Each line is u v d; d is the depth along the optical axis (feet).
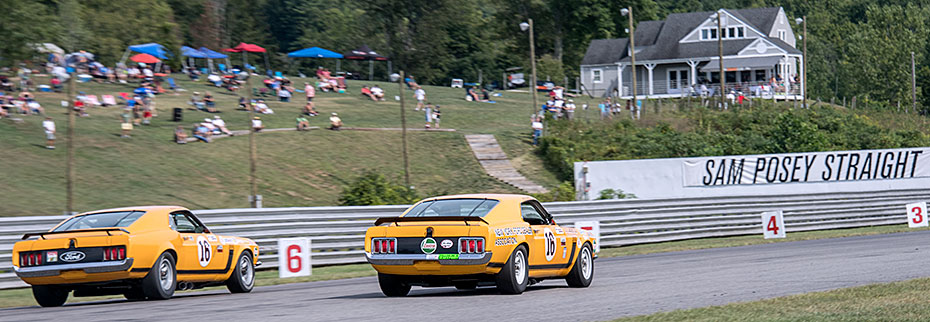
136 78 265.13
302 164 185.26
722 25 366.84
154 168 166.50
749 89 329.52
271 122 222.28
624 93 374.22
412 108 269.44
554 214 104.42
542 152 211.82
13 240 73.82
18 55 186.91
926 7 599.16
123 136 184.24
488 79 485.56
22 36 183.73
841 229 128.47
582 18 424.46
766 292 49.60
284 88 264.72
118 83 257.96
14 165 152.56
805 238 109.50
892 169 147.54
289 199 164.25
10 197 136.26
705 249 97.86
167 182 160.04
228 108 238.68
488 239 48.73
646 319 37.91
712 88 340.59
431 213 51.98
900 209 135.33
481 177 193.77
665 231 115.34
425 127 231.09
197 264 57.62
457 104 288.30
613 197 141.38
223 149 185.98
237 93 268.21
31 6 188.24
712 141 222.69
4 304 59.67
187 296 59.77
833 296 44.78
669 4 581.12
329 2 533.55
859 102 439.22
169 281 55.47
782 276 59.11
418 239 49.83
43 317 46.24
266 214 87.97
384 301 49.44
